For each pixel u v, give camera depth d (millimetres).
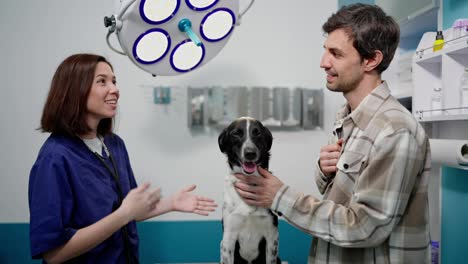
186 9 1233
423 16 1603
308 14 2174
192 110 2100
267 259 1548
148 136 2119
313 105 2143
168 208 1134
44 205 1023
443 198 1646
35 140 2084
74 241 1008
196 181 2139
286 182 2164
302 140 2170
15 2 2072
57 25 2094
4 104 2070
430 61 1469
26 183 2070
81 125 1151
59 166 1070
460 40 1264
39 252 1003
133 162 2113
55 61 2094
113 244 1179
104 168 1220
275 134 2158
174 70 1402
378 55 960
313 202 946
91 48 2107
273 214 1531
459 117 1215
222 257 1537
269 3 2160
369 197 870
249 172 1425
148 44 1259
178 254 2104
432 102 1455
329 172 1110
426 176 954
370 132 943
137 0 1125
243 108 2104
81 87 1126
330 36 998
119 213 1010
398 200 860
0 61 2070
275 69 2168
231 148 1534
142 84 2111
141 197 1046
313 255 1068
